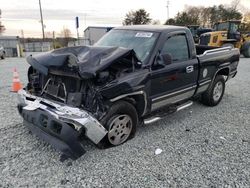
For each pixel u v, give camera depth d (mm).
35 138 4141
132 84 3770
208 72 5574
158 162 3555
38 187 2982
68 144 3291
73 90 3652
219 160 3652
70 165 3420
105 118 3627
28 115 3807
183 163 3547
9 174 3201
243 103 6492
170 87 4586
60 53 3764
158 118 4480
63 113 3340
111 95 3529
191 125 4945
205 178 3221
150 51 4227
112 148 3898
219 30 19828
